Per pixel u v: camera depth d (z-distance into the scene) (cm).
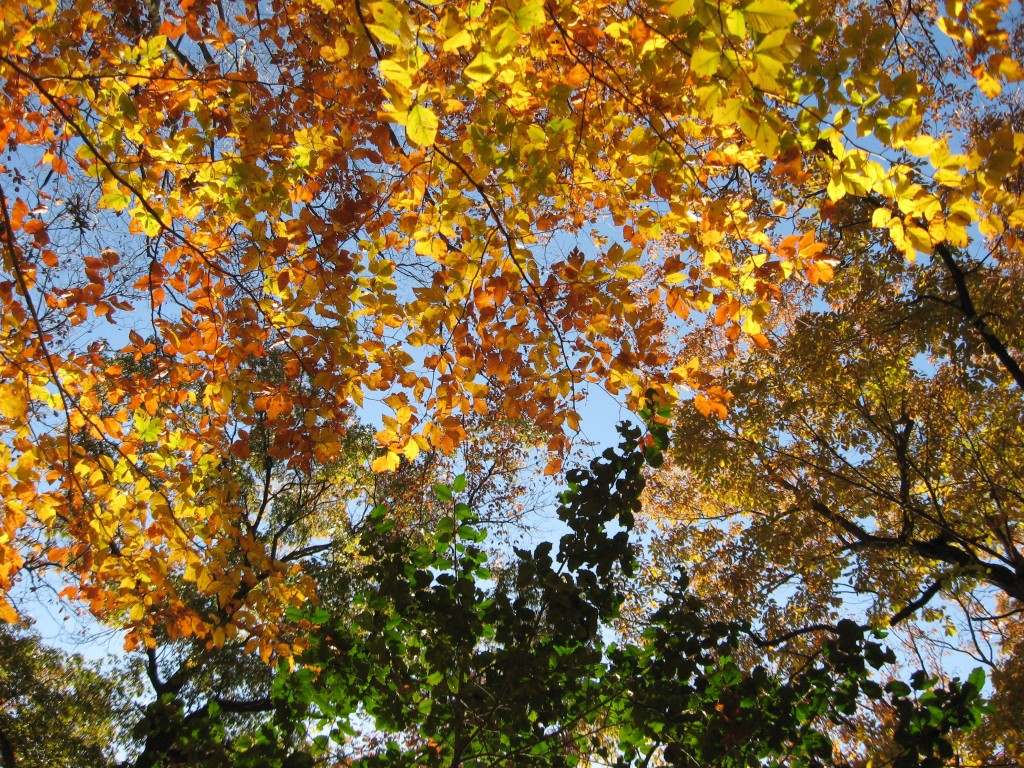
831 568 948
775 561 948
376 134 398
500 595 390
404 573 392
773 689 366
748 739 352
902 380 926
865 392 942
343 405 454
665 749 370
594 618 384
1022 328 750
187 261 450
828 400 935
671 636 386
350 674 378
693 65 228
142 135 398
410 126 266
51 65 374
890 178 282
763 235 348
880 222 295
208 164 404
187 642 962
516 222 407
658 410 411
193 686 946
